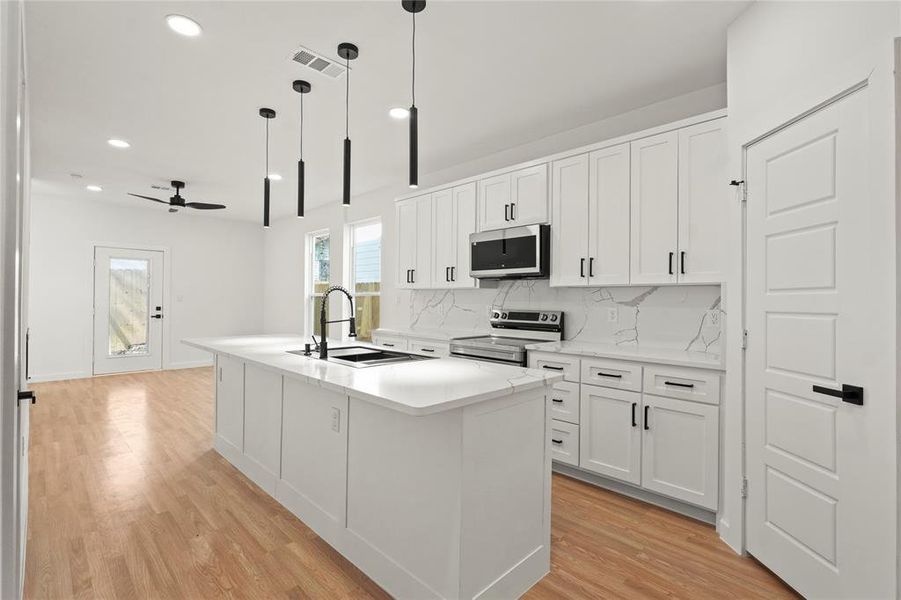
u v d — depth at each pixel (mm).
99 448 3434
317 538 2209
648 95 3002
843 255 1569
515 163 4012
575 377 2893
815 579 1679
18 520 1465
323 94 2994
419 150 4078
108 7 2113
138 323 6727
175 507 2500
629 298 3230
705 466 2328
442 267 4246
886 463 1426
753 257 2020
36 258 5891
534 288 3834
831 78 1608
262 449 2768
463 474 1564
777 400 1874
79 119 3391
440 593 1618
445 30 2311
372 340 5195
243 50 2486
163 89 2922
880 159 1436
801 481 1747
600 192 3062
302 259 7020
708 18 2195
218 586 1835
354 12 2170
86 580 1857
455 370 2088
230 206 6543
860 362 1510
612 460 2705
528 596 1790
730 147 2195
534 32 2324
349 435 2049
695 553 2090
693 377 2375
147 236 6781
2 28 845
